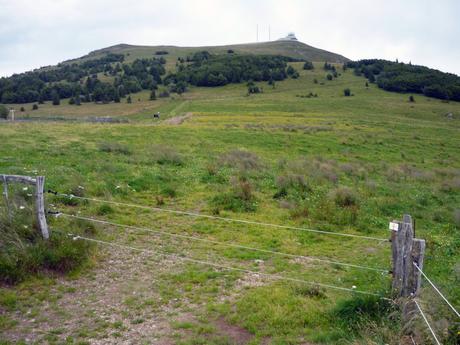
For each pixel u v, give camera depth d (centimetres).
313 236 1133
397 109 9181
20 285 729
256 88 12588
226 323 646
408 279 594
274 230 1159
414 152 3544
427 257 985
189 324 631
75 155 2041
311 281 815
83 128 3525
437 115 8831
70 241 839
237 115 6512
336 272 877
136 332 613
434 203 1709
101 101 12500
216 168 1966
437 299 581
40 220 823
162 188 1540
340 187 1603
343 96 11381
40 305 677
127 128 3731
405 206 1555
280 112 7356
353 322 615
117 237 1016
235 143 3209
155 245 989
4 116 5634
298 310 677
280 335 607
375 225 1270
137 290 748
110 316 656
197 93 13050
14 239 796
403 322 568
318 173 2025
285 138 3603
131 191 1454
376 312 622
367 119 6738
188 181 1703
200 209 1334
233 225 1190
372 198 1622
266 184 1738
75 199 1220
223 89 13712
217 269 866
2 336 584
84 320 641
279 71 15288
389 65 16400
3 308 657
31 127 3334
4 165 1623
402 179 2256
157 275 820
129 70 17525
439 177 2444
